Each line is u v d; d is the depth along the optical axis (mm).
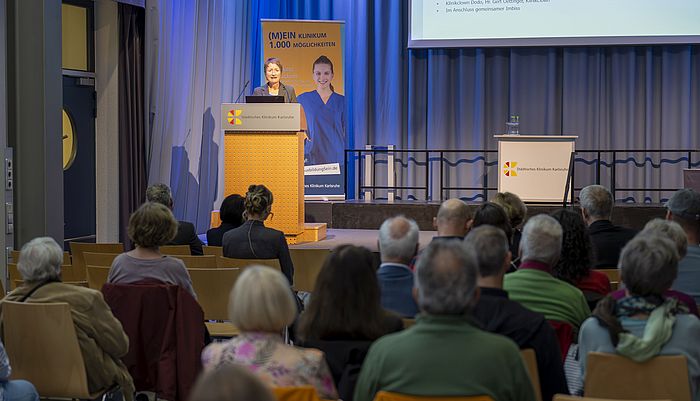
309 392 2217
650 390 2682
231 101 11195
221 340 5051
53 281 3736
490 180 11586
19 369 3684
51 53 7262
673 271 2814
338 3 11758
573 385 3521
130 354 4023
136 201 9828
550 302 3316
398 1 11562
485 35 11172
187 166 10453
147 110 9805
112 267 4164
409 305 3314
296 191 7867
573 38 11008
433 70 11539
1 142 7027
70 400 4230
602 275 3842
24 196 7262
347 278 2773
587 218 4887
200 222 10750
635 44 10922
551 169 9266
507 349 2283
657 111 11281
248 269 2422
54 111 7309
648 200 11375
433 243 2383
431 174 11602
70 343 3611
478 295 2387
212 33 10797
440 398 2139
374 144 11766
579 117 11312
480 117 11430
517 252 4930
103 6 9664
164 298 4016
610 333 2764
